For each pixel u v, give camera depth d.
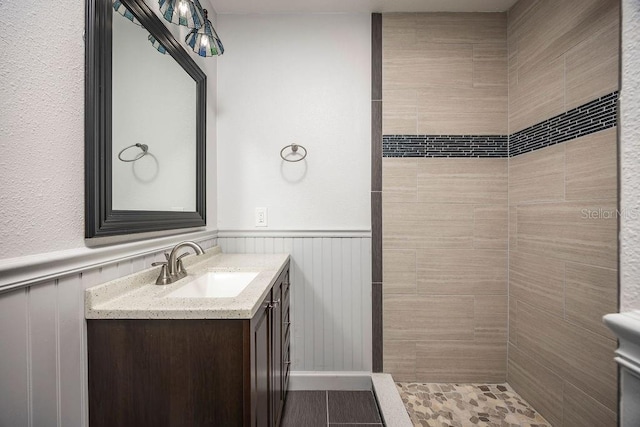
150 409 0.96
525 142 1.88
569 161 1.55
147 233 1.31
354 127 2.07
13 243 0.71
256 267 1.59
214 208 2.05
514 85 1.98
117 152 1.07
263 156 2.07
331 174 2.08
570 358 1.54
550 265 1.68
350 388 2.05
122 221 1.07
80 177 0.91
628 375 0.43
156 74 1.33
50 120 0.80
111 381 0.95
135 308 0.95
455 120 2.06
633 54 0.44
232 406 0.96
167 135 1.43
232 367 0.96
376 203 2.08
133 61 1.16
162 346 0.96
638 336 0.39
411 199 2.07
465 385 2.05
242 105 2.08
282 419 1.74
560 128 1.61
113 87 1.04
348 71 2.08
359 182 2.07
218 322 0.96
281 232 2.08
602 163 1.37
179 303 1.00
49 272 0.79
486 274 2.07
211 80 2.00
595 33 1.40
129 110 1.14
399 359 2.08
